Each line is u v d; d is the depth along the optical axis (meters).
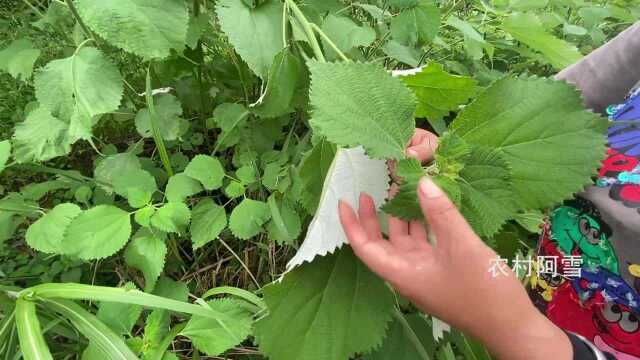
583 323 0.40
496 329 0.27
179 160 0.58
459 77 0.34
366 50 0.62
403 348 0.40
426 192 0.24
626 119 0.39
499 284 0.26
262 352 0.32
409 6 0.50
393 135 0.28
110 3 0.40
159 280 0.45
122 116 0.57
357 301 0.34
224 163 0.60
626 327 0.37
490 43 0.73
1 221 0.47
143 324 0.47
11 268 0.51
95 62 0.43
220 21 0.43
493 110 0.30
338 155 0.33
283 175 0.51
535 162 0.29
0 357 0.36
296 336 0.32
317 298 0.33
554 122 0.29
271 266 0.53
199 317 0.41
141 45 0.41
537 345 0.27
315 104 0.27
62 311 0.36
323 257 0.34
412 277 0.27
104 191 0.52
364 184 0.33
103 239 0.43
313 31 0.46
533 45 0.65
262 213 0.48
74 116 0.42
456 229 0.25
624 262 0.36
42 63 0.68
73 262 0.50
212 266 0.54
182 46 0.42
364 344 0.33
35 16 0.78
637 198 0.36
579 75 0.47
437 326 0.41
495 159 0.27
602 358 0.29
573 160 0.29
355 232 0.29
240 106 0.53
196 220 0.48
